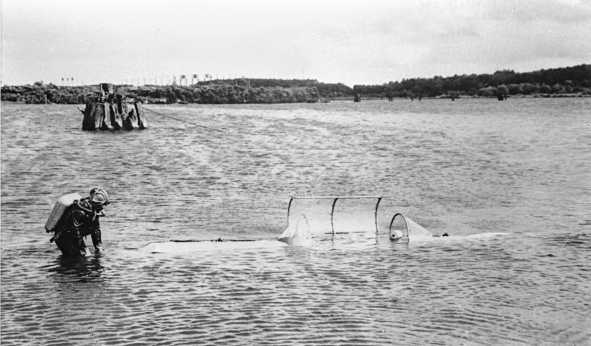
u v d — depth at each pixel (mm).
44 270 21031
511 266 20578
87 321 15570
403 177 50469
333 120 155250
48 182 48969
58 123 137500
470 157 66438
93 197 23906
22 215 33438
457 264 20953
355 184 46438
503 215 32281
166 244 25062
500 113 190625
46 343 14164
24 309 16594
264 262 21594
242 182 48031
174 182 48375
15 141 92125
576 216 31938
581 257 21781
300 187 45219
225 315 15836
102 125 113000
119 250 24156
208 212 34031
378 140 92188
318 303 16750
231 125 130000
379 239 25531
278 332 14578
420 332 14484
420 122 144000
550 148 75625
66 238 23203
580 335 14203
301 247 24062
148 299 17359
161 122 139125
